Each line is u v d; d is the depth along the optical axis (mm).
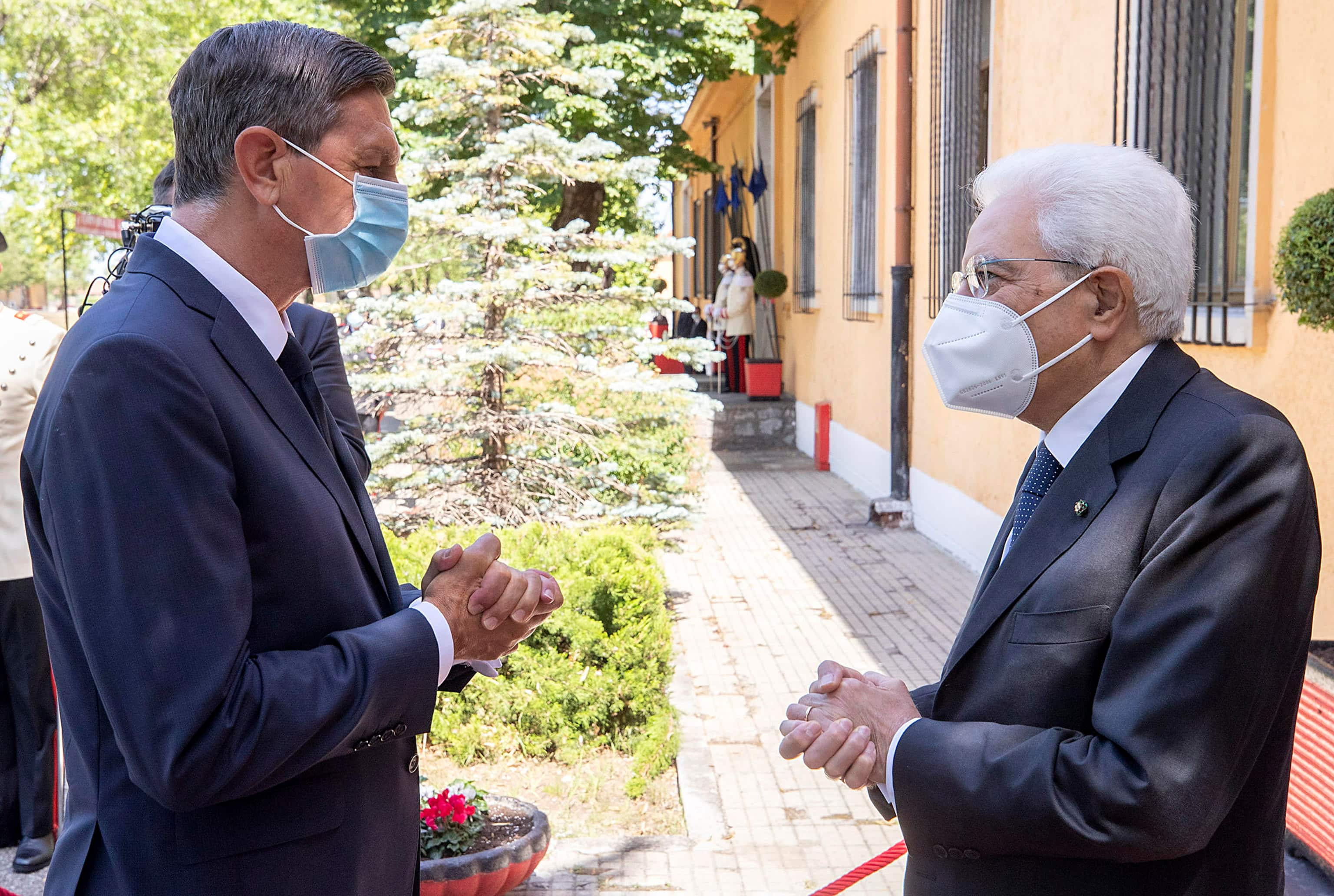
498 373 6023
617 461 6492
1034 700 1575
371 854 1678
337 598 1621
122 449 1407
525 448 6152
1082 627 1543
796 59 15414
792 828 4102
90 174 20188
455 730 4668
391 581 1818
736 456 14398
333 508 1650
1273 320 4375
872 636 6598
